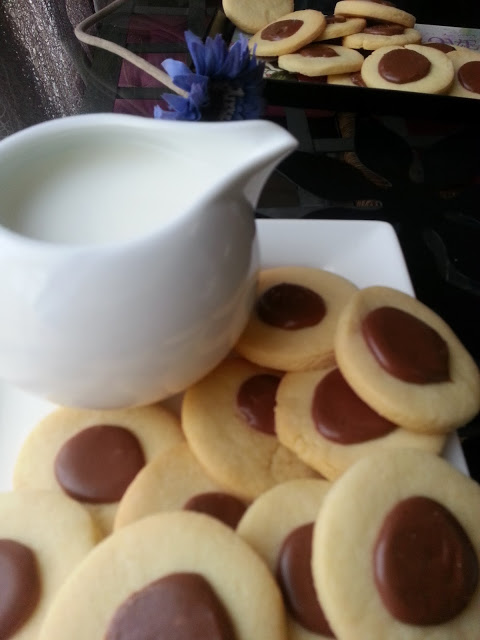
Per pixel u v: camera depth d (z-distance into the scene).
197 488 0.17
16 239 0.13
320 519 0.15
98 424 0.18
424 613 0.14
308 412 0.18
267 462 0.18
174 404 0.19
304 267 0.23
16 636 0.14
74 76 0.43
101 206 0.16
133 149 0.17
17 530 0.16
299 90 0.39
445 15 0.52
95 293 0.13
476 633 0.14
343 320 0.19
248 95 0.24
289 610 0.15
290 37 0.45
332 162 0.36
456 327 0.27
